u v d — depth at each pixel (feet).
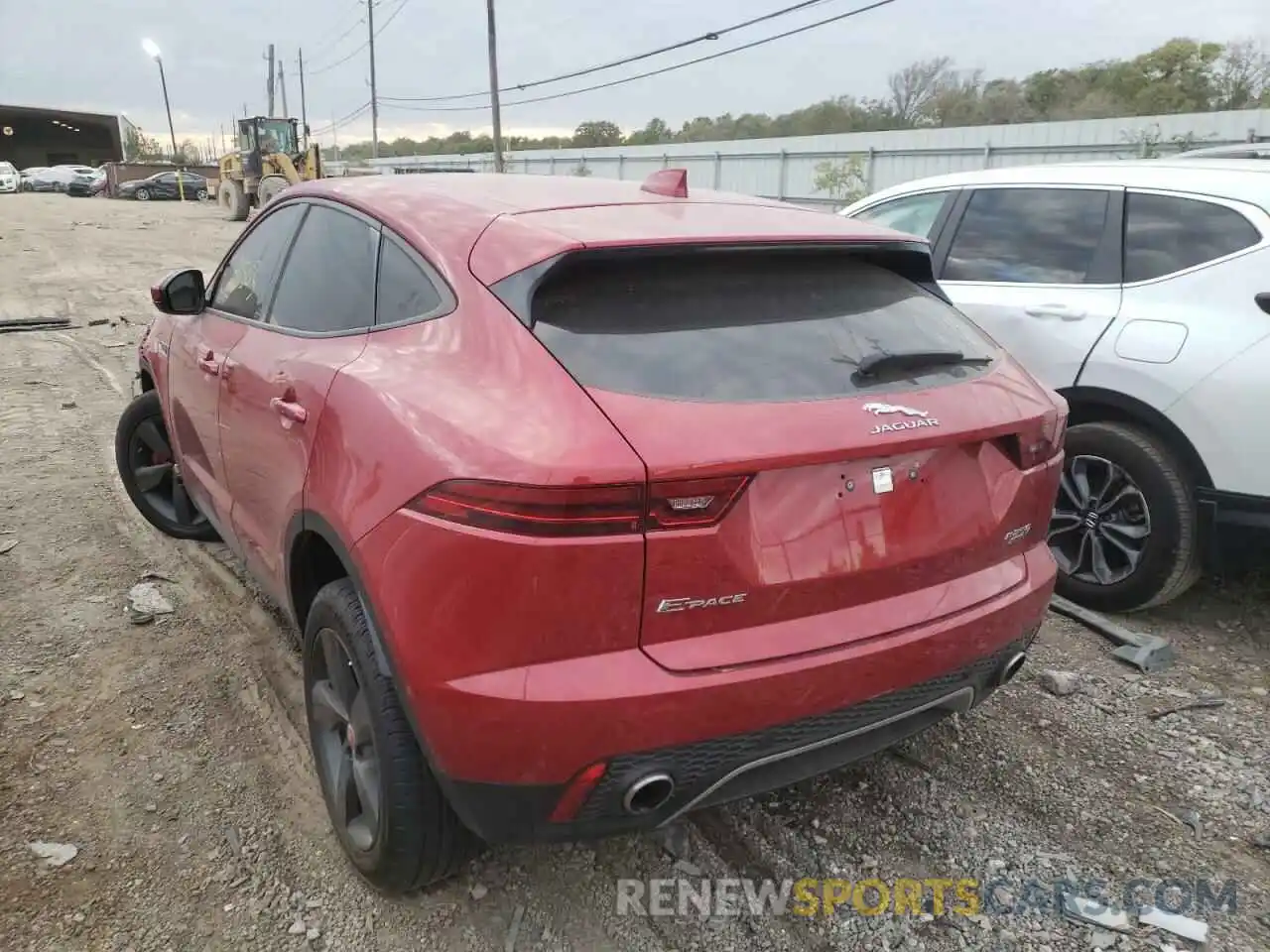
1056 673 11.57
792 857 8.71
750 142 123.54
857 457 6.75
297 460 8.39
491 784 6.43
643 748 6.29
